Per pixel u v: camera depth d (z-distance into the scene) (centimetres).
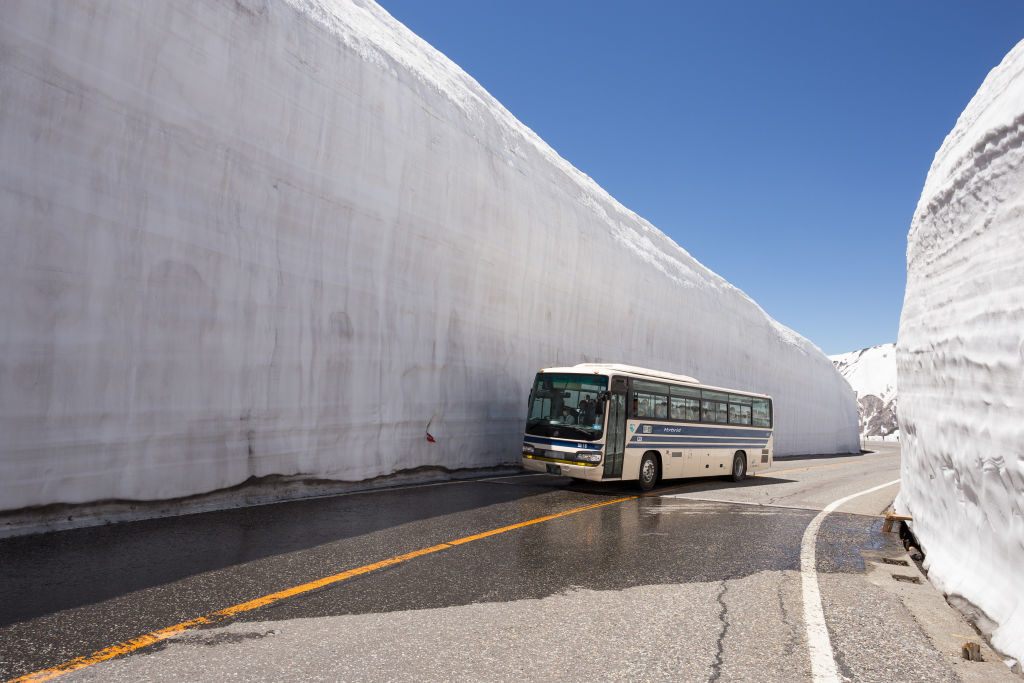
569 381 1173
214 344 793
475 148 1461
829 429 4153
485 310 1456
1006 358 429
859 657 358
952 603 475
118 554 516
